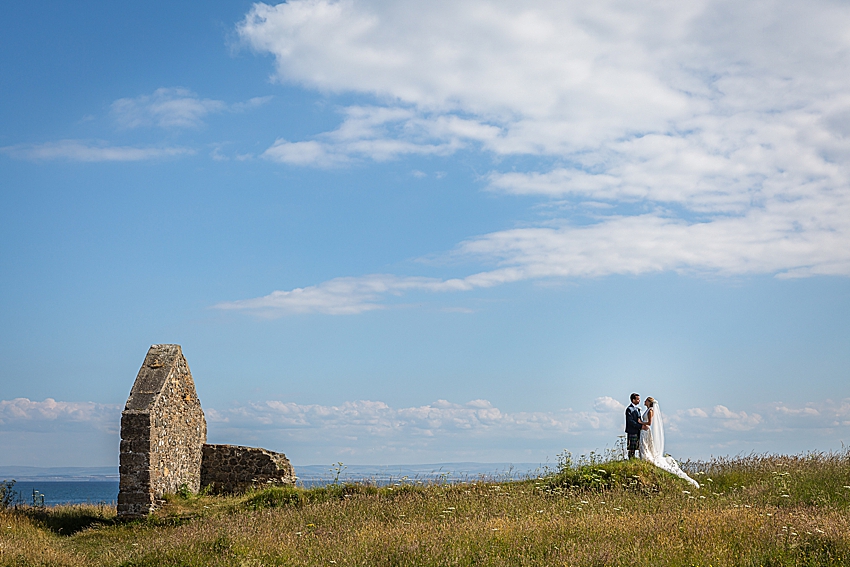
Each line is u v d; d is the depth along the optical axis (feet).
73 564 45.11
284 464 82.23
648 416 67.62
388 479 65.26
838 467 58.65
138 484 66.23
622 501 52.65
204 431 82.79
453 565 35.24
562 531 39.75
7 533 53.83
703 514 43.29
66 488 491.72
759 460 67.97
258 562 39.32
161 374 72.38
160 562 42.14
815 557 33.40
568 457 64.90
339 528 46.44
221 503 68.90
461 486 60.95
